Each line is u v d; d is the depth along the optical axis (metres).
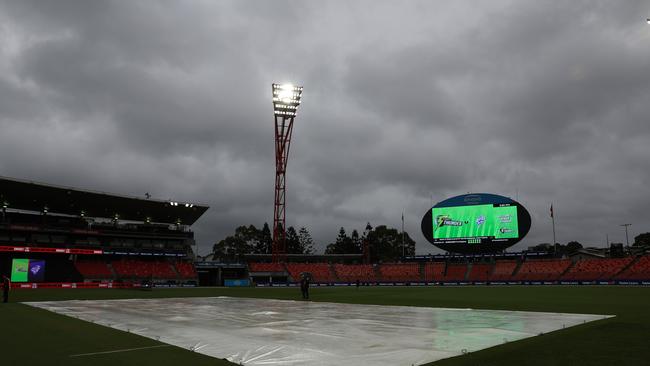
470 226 85.44
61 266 81.94
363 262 119.25
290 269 105.75
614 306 26.77
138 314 23.62
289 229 176.88
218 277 102.31
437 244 87.69
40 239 83.50
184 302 34.59
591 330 15.22
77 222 90.12
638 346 11.90
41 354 11.55
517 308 26.09
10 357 11.15
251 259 110.62
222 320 20.22
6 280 33.56
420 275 102.25
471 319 19.91
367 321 19.44
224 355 11.41
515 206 82.81
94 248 84.50
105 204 86.81
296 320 20.06
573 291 51.47
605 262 86.94
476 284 91.81
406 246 168.75
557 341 12.91
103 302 34.38
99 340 14.02
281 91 100.25
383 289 67.56
